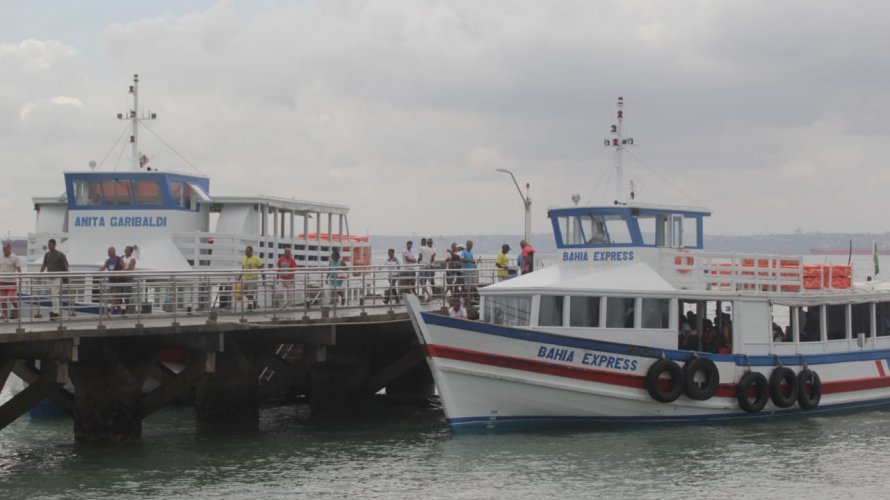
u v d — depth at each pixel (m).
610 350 33.28
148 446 32.28
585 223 36.31
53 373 29.36
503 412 32.84
